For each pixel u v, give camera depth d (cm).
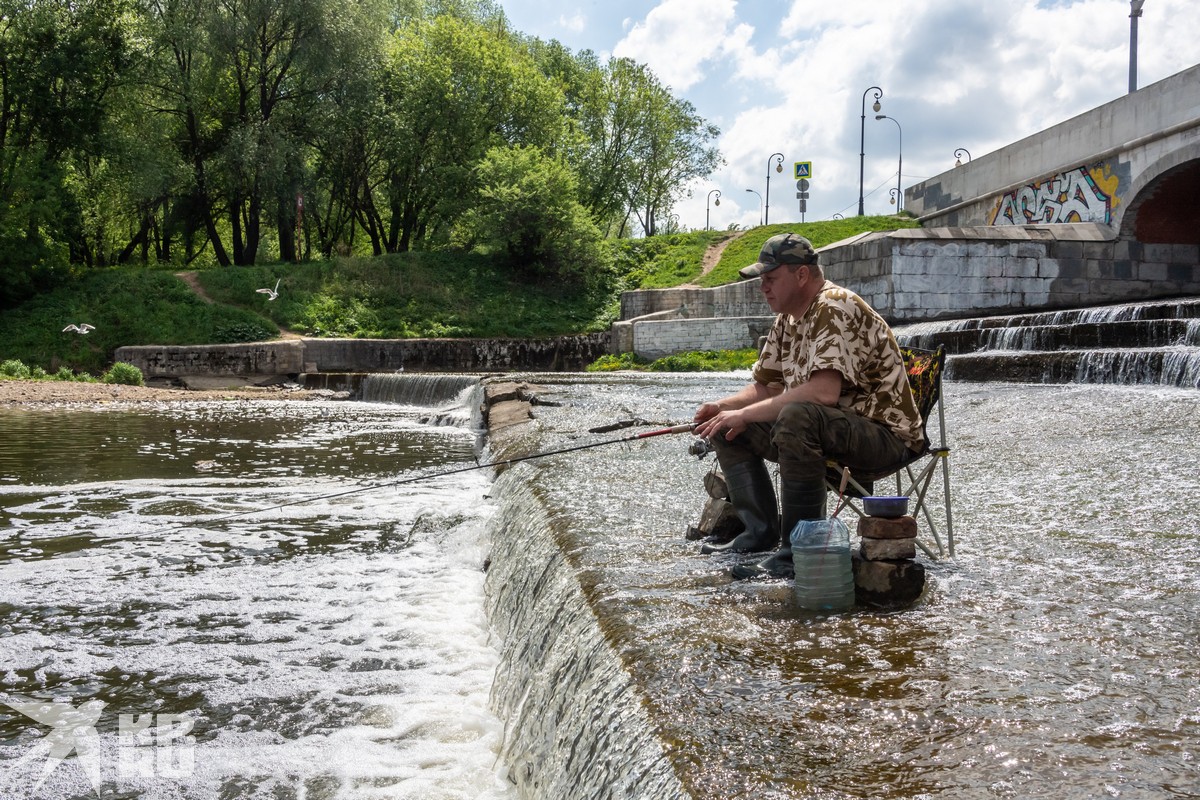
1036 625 271
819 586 289
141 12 3847
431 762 310
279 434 1553
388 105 4338
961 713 203
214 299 3512
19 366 2788
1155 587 313
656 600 301
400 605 511
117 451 1262
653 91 5338
